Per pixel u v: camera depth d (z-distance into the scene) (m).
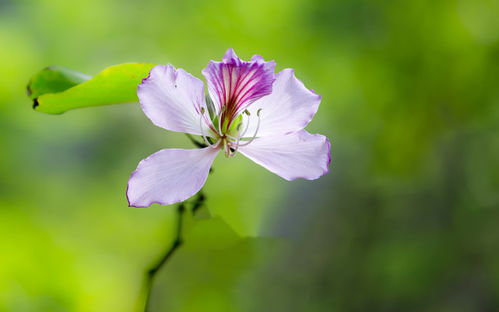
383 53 1.02
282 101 0.63
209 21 1.09
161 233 0.87
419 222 1.17
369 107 1.05
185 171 0.61
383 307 1.12
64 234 0.87
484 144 1.14
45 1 1.17
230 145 0.63
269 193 1.09
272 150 0.63
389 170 1.09
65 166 1.13
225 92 0.63
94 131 1.16
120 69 0.61
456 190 1.17
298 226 1.11
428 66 1.02
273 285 0.99
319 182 1.16
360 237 1.16
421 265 1.13
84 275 0.83
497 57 1.02
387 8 1.01
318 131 1.15
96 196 1.09
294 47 1.04
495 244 1.15
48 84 0.63
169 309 0.77
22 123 1.10
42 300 0.81
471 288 1.13
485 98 1.04
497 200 1.17
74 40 1.18
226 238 0.65
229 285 0.78
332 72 1.05
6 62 1.09
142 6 1.15
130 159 1.17
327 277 1.11
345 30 1.03
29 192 1.06
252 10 1.05
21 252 0.84
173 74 0.60
